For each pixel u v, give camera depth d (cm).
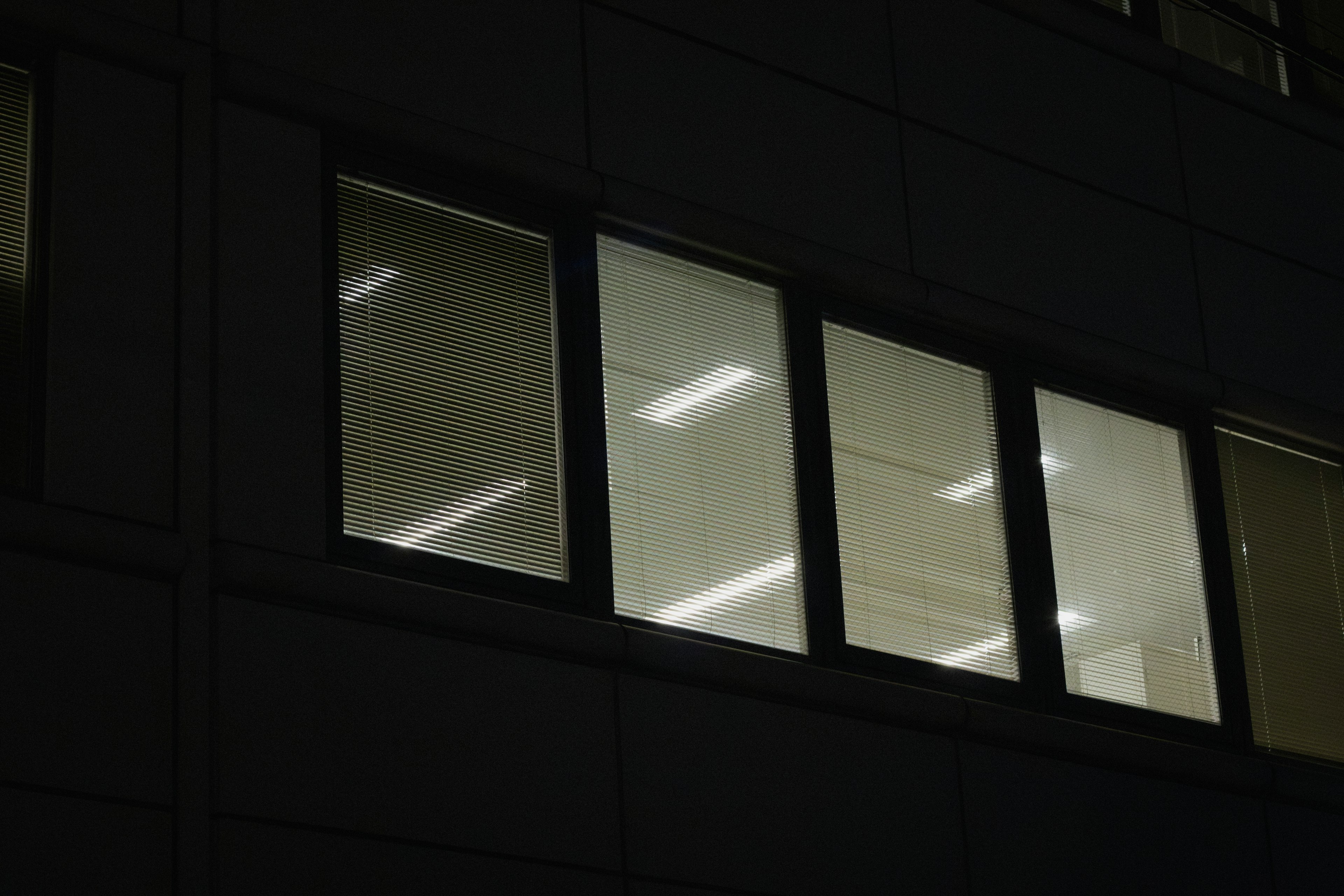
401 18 1516
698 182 1631
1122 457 1833
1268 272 2017
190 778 1203
